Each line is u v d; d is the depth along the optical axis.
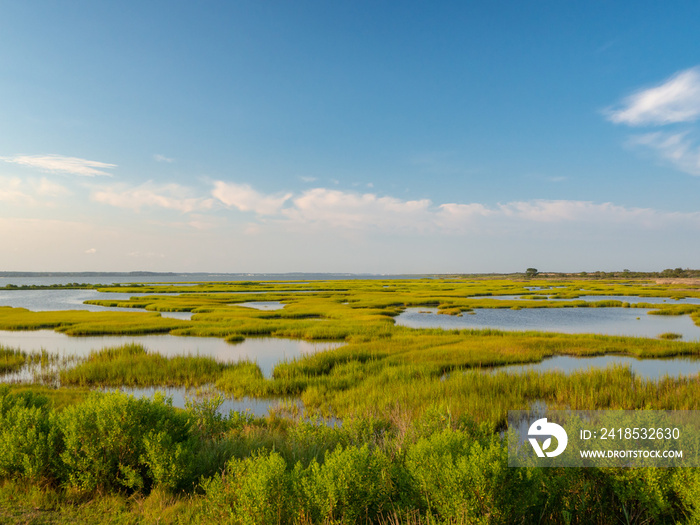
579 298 79.88
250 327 35.41
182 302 64.25
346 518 5.07
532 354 23.56
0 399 8.84
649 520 5.26
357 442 7.97
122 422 7.12
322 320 41.62
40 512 5.95
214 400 11.20
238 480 5.65
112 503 6.24
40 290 125.56
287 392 17.30
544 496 5.46
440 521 4.98
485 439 6.63
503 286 131.38
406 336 30.05
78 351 26.97
